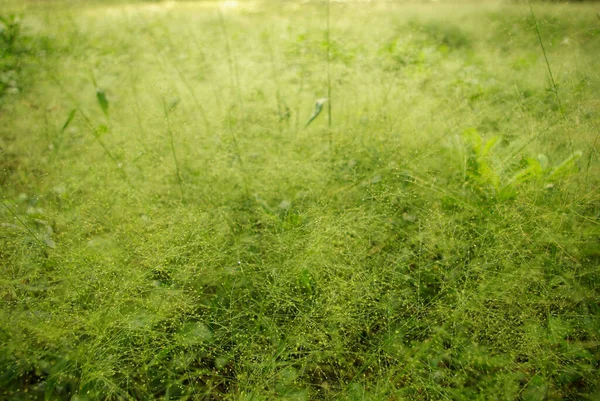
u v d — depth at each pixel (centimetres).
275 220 252
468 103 336
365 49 422
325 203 264
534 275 216
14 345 184
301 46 454
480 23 509
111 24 612
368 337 210
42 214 243
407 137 316
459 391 180
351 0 472
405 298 221
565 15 350
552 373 184
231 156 315
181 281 227
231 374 202
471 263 223
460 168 285
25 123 349
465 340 201
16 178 307
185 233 237
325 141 341
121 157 323
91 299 214
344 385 187
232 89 394
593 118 268
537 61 363
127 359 190
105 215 267
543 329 197
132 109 375
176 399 188
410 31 471
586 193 245
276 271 226
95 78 436
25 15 514
